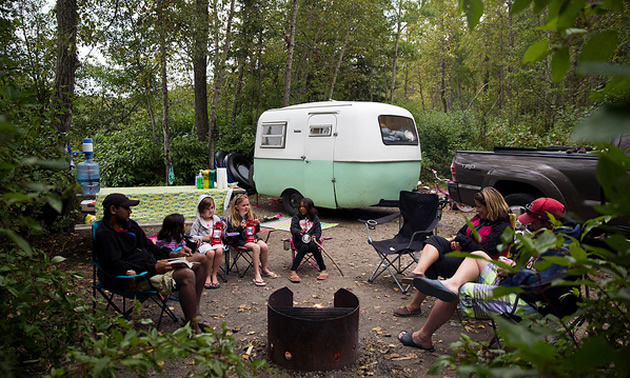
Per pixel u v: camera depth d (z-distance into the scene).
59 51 6.96
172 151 11.97
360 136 7.88
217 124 13.92
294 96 15.53
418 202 5.47
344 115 8.00
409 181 8.70
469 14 0.89
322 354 3.11
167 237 4.50
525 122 13.07
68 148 5.66
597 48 0.79
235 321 4.06
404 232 5.54
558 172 5.80
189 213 6.20
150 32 9.49
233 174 11.00
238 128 13.65
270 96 15.52
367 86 19.45
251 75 15.24
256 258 5.11
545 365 0.76
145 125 13.24
